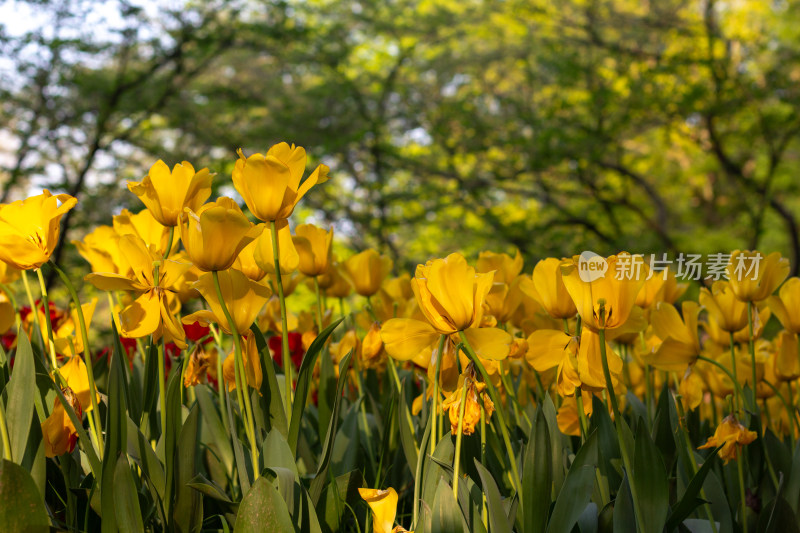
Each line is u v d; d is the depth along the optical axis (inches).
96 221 312.7
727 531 39.8
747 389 52.2
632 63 416.5
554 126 379.9
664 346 42.9
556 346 36.6
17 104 320.5
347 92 386.0
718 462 46.9
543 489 32.6
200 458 42.9
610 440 39.8
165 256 38.6
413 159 414.6
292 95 415.8
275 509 30.4
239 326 34.6
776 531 38.3
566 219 418.6
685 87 378.0
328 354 45.0
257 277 41.5
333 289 59.4
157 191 37.8
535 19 425.4
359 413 53.2
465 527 31.5
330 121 399.2
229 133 366.0
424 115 421.4
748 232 448.8
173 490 35.4
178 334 34.9
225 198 34.1
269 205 34.9
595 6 425.7
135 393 43.8
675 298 59.7
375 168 403.9
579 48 442.6
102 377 52.1
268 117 390.6
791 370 50.1
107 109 325.4
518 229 381.4
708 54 387.2
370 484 44.7
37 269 35.6
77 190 315.3
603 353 33.1
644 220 444.8
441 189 387.5
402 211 431.2
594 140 371.9
